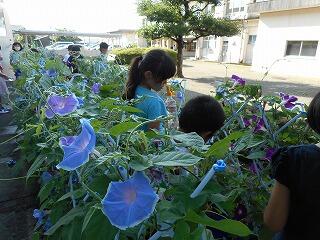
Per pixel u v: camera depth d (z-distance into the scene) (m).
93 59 4.12
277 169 1.07
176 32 12.62
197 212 0.78
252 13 17.47
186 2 13.14
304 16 14.48
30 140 2.16
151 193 0.67
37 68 2.91
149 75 1.84
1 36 8.95
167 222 0.73
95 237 0.73
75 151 0.78
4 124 4.50
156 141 0.95
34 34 15.53
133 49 15.83
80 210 0.92
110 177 0.82
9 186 2.74
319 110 0.99
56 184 1.35
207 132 1.48
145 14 13.19
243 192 1.41
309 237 1.03
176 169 0.93
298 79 13.74
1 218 2.32
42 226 1.68
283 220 1.09
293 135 1.74
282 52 15.84
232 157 1.41
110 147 0.90
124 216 0.65
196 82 11.80
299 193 1.02
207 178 0.75
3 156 3.36
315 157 1.01
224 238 1.23
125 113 1.34
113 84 2.63
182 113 1.51
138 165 0.71
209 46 26.55
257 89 1.71
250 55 22.19
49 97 1.29
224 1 23.48
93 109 1.43
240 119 1.71
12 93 5.16
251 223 1.50
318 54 14.08
